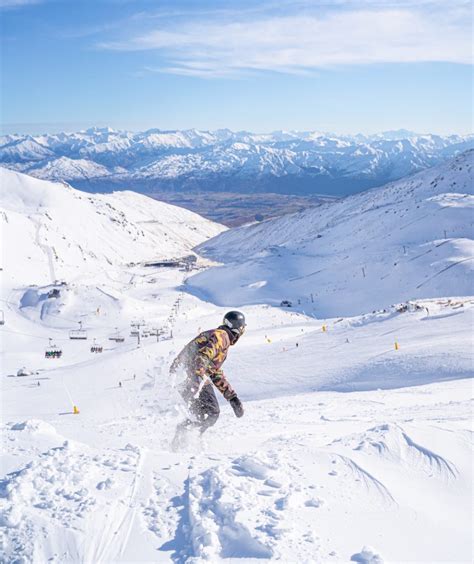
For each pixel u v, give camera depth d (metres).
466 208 187.38
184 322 119.38
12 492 3.80
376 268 156.50
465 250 145.38
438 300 66.94
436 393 20.31
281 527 3.31
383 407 15.94
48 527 3.40
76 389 57.66
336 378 42.06
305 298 152.25
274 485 4.00
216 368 5.93
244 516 3.46
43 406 47.97
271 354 56.28
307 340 60.72
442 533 3.44
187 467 4.42
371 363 43.44
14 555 3.20
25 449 5.07
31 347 112.06
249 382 46.31
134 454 4.80
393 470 4.37
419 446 4.73
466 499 3.95
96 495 3.85
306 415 13.92
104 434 6.75
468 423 5.64
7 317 138.88
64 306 143.00
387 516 3.63
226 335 5.95
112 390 52.56
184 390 5.85
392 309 65.56
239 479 4.07
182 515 3.60
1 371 86.12
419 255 151.38
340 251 194.50
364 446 4.80
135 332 110.62
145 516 3.60
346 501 3.81
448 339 46.31
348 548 3.19
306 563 2.98
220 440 6.65
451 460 4.48
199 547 3.13
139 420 10.86
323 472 4.29
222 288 180.25
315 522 3.46
